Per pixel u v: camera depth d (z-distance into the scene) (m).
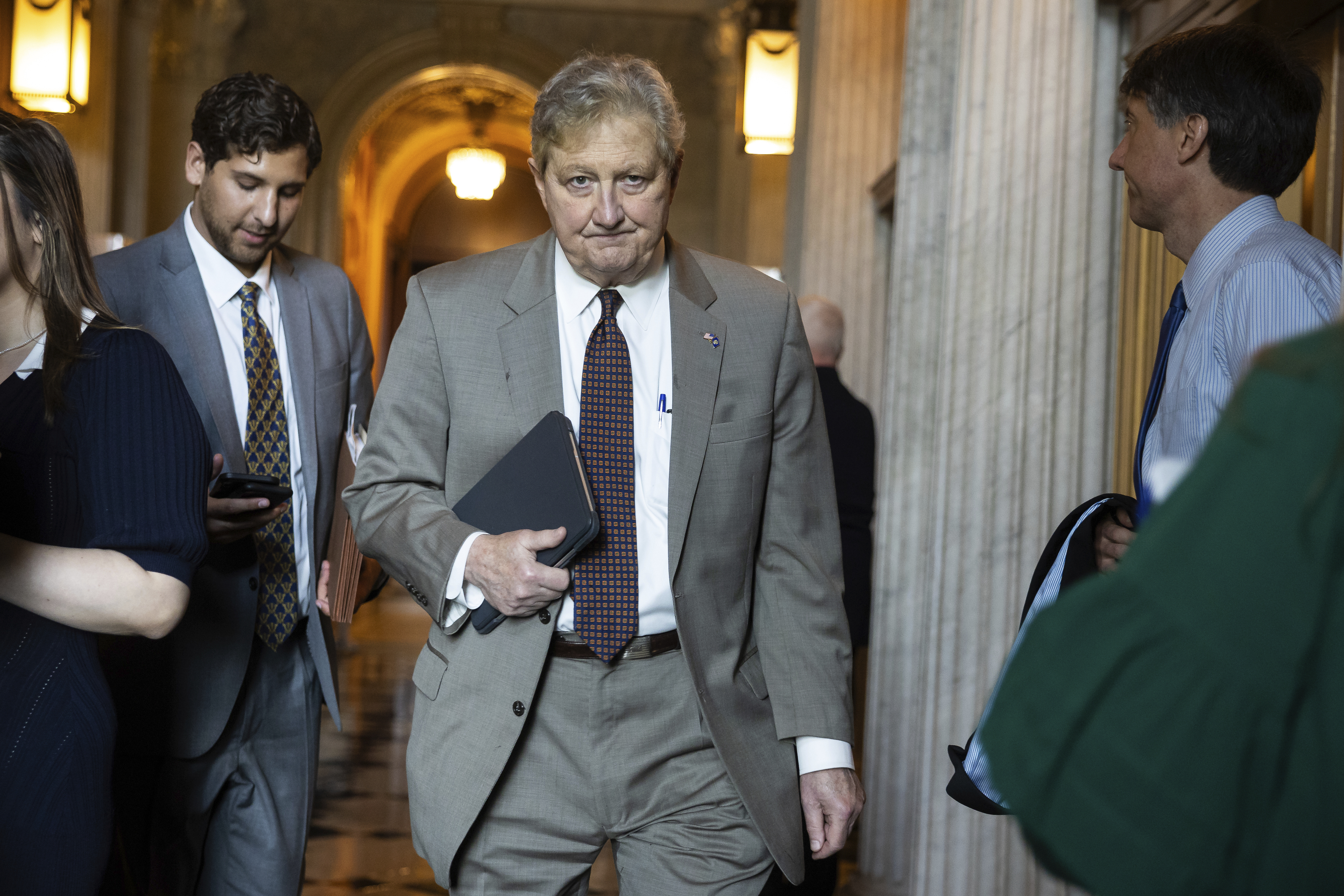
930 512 3.38
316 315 2.58
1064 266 2.98
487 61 10.47
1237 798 0.65
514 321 1.87
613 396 1.86
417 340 1.90
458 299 1.90
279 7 10.33
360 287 14.35
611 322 1.88
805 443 1.99
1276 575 0.63
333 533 2.53
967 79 3.26
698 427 1.85
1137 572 0.67
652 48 10.48
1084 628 0.69
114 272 2.39
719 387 1.88
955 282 3.27
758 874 1.86
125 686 2.26
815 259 5.93
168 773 2.30
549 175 1.76
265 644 2.39
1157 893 0.65
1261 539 0.63
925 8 4.02
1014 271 3.04
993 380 3.10
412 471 1.88
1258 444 0.64
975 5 3.24
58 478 1.57
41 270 1.58
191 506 1.61
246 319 2.44
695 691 1.83
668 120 1.74
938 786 3.17
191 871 2.36
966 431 3.19
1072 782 0.68
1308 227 2.50
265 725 2.42
